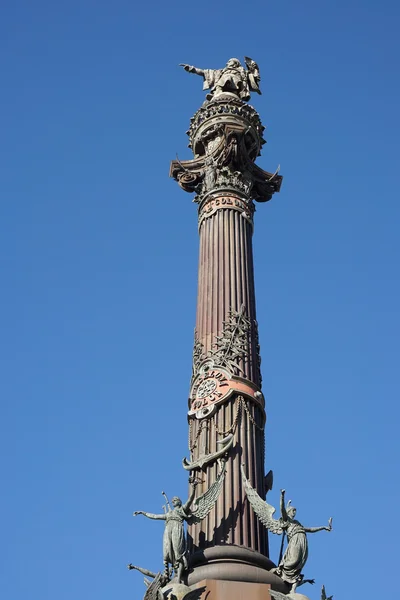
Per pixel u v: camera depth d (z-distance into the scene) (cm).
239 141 3675
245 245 3503
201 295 3372
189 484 2936
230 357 3145
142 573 2684
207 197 3622
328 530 2733
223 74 3997
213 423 3003
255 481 2914
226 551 2688
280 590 2639
